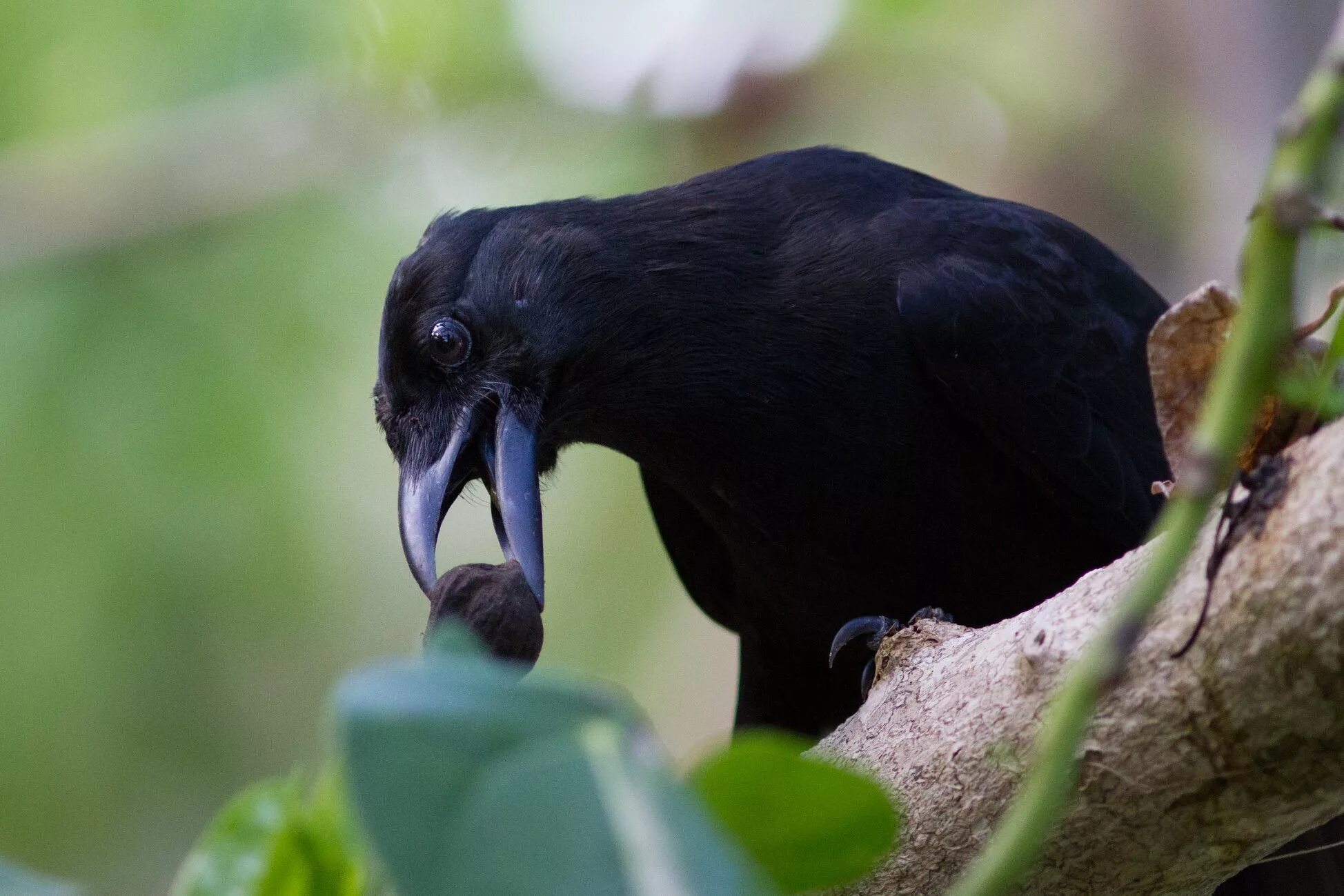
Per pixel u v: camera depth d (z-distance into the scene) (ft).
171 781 46.50
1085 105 46.24
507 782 8.51
